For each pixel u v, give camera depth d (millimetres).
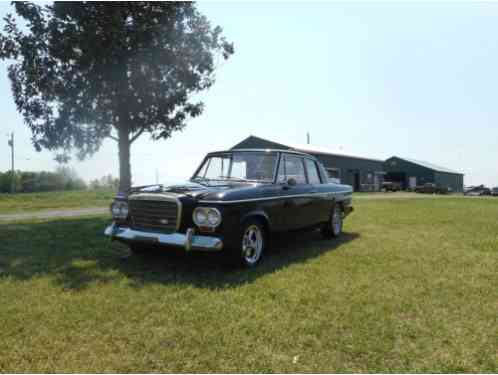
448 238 6613
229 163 5578
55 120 10672
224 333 2645
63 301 3301
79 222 9109
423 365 2230
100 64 9805
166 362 2264
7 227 8086
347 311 3051
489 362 2268
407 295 3463
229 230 4094
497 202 17641
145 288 3670
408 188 45281
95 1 9719
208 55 11906
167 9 10797
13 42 10125
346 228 8039
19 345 2475
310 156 6305
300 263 4711
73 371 2158
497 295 3477
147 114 11242
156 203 4340
